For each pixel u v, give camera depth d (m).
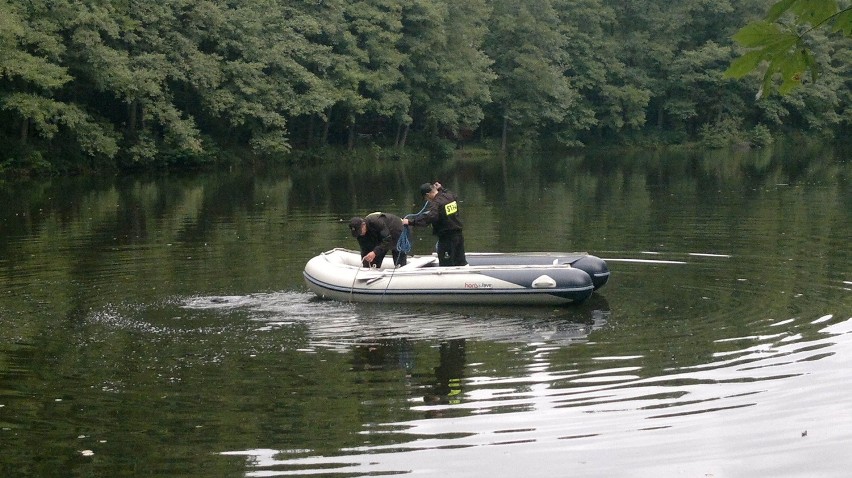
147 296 11.52
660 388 7.50
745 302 10.62
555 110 49.84
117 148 32.62
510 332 9.59
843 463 5.89
